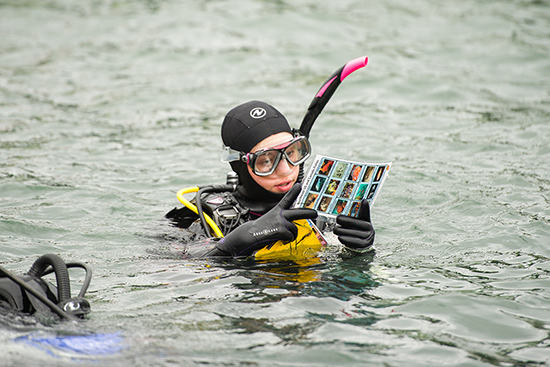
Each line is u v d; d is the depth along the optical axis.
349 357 8.41
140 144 24.59
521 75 34.00
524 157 21.64
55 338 8.59
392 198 18.17
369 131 25.73
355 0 51.84
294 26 43.69
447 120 27.08
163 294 10.87
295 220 13.19
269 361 8.22
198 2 51.00
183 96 31.33
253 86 32.78
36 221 16.09
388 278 11.66
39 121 27.25
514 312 10.09
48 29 45.03
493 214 16.11
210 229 13.85
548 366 8.24
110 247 14.25
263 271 11.95
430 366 8.21
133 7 51.00
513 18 45.97
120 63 37.19
